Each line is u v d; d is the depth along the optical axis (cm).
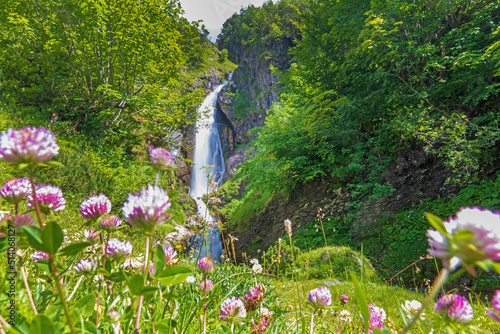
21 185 56
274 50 4491
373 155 1003
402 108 882
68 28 1182
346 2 1195
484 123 736
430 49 768
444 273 27
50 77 1273
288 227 182
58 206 58
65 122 1141
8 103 1121
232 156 3297
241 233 1367
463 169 735
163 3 1333
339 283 436
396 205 836
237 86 4588
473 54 704
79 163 909
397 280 639
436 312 47
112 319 63
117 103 1339
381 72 902
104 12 1149
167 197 44
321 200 1098
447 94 819
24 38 1170
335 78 1229
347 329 122
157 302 76
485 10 781
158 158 54
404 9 841
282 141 1256
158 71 1409
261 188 1393
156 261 48
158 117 1412
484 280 512
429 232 29
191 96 1475
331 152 1109
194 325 97
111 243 66
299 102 1444
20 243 45
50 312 50
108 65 1323
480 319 170
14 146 37
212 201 242
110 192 898
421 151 870
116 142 1271
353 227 884
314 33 1234
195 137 3225
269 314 116
